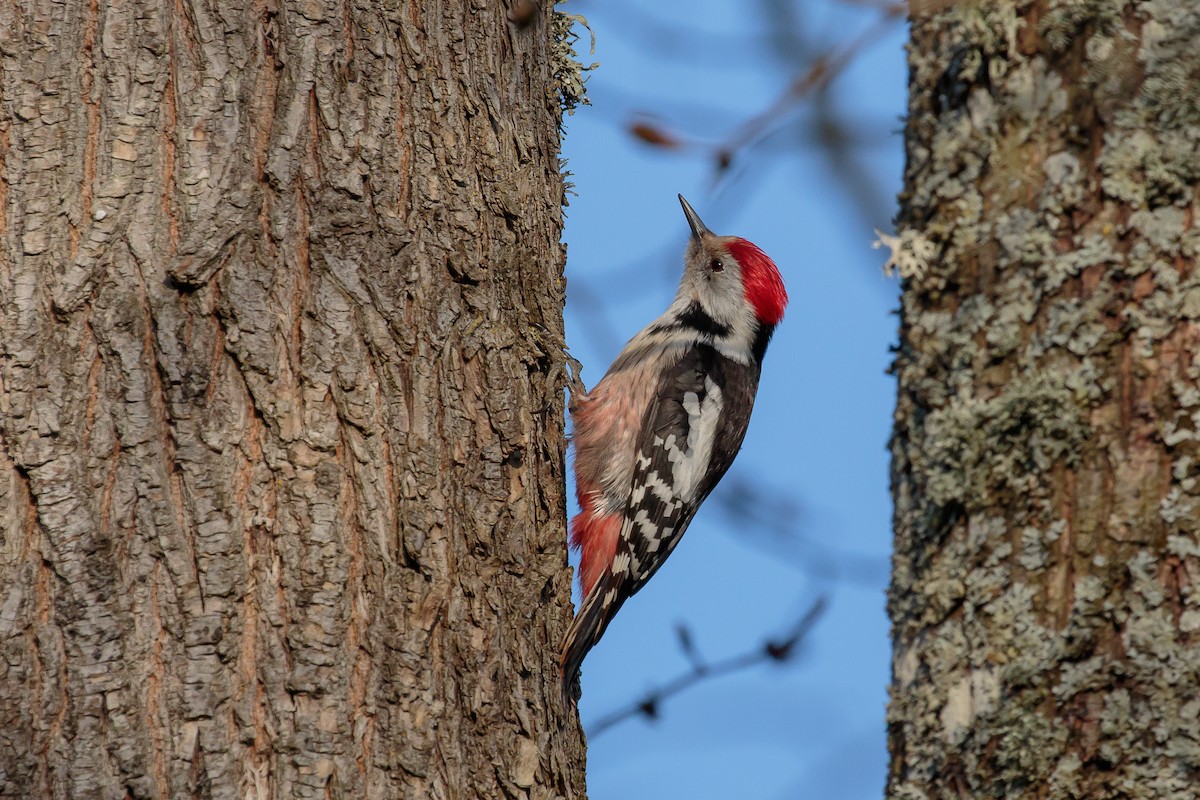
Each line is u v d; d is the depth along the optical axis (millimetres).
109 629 5844
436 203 6871
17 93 6133
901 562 6086
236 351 6203
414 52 6906
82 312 6039
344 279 6488
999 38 5891
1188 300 5383
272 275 6336
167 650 5914
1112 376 5469
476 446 6852
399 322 6613
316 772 6027
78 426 5965
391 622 6336
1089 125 5633
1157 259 5438
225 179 6297
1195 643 5203
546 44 8180
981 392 5773
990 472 5695
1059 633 5434
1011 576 5586
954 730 5641
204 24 6363
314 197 6480
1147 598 5285
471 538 6750
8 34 6160
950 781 5625
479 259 7027
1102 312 5508
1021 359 5668
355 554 6328
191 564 6000
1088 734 5312
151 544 5961
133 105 6223
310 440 6289
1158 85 5531
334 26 6645
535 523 7273
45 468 5898
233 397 6188
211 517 6051
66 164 6125
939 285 6000
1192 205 5441
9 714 5711
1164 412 5359
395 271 6641
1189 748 5145
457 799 6395
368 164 6629
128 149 6195
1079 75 5676
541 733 6984
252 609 6086
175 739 5855
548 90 8141
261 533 6160
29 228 6059
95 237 6090
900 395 6215
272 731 6008
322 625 6160
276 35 6512
